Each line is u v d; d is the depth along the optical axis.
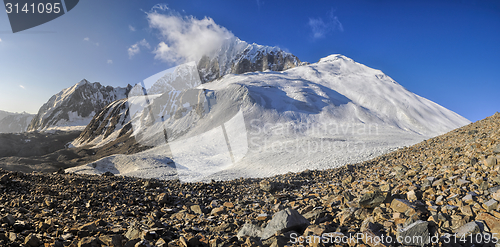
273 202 8.34
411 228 3.85
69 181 10.02
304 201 7.46
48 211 6.16
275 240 4.10
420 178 8.09
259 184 12.58
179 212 7.19
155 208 7.64
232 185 12.40
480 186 5.39
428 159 12.68
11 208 6.05
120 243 4.10
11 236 4.03
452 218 4.18
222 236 4.88
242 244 4.29
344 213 5.08
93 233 4.57
